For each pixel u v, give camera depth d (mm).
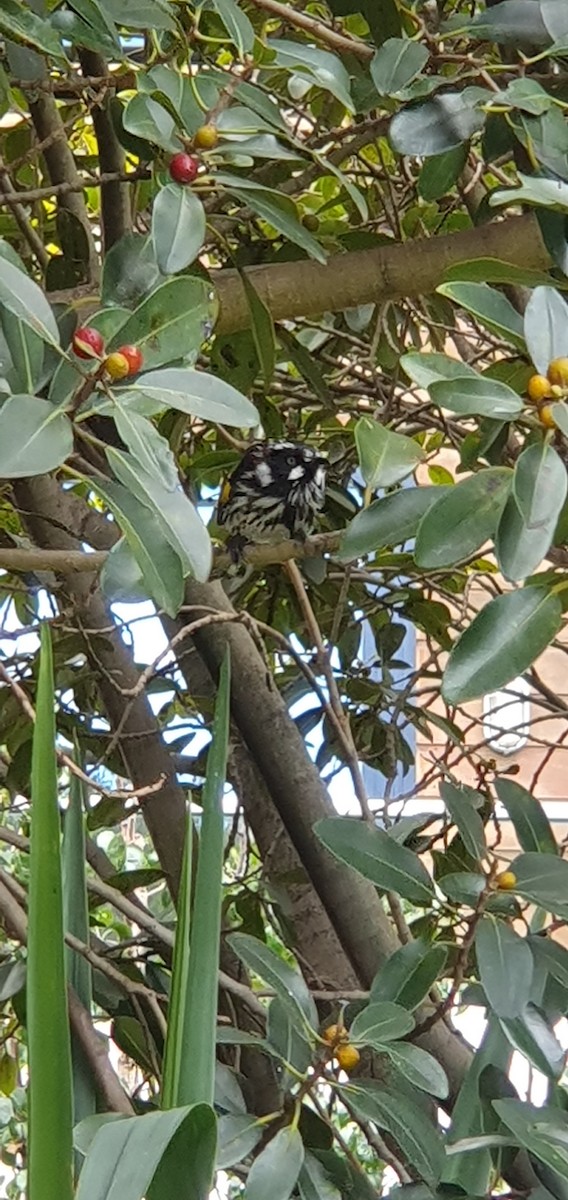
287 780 641
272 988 441
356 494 920
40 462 330
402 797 669
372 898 625
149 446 349
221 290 572
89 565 510
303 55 466
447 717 750
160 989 604
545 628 397
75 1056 418
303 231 466
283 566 689
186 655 760
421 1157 418
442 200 791
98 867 751
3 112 592
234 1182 749
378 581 783
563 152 469
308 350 782
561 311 390
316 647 622
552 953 456
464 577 833
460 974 464
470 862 634
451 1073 567
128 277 449
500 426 525
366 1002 507
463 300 406
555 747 688
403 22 565
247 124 446
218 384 368
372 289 575
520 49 529
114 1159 262
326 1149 447
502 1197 431
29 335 389
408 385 898
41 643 284
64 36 445
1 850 994
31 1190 258
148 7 456
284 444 778
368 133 621
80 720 725
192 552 343
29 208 792
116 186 644
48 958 268
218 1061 587
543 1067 427
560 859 460
